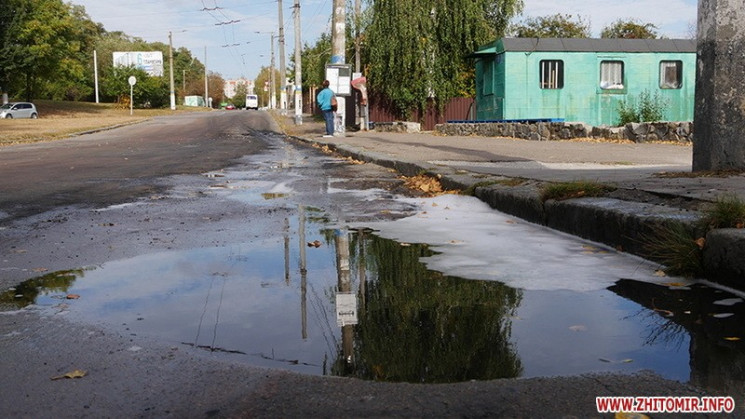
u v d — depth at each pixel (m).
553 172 8.12
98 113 60.31
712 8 6.90
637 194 5.16
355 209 6.57
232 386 2.22
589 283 3.62
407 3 26.39
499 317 3.02
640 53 23.02
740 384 2.19
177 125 39.03
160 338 2.75
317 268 4.04
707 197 4.63
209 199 7.40
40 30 52.19
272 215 6.21
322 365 2.42
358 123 30.00
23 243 4.85
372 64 27.69
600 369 2.36
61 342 2.70
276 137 25.31
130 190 8.32
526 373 2.32
